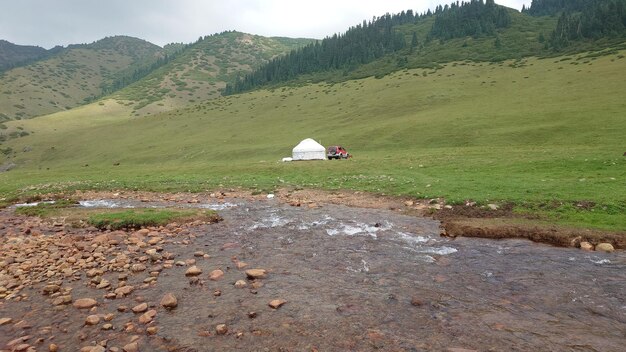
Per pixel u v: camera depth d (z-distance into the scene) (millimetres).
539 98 95125
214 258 15000
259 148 89312
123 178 50438
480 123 77812
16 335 9258
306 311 10156
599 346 8250
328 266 13750
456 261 14055
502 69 157000
